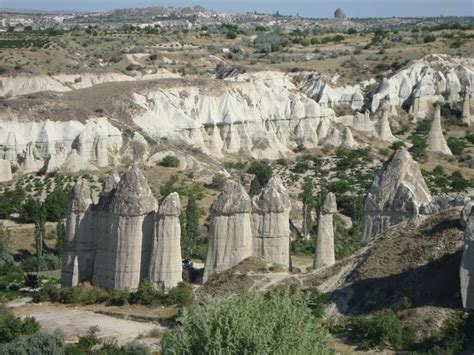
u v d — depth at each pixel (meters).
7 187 130.25
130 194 76.12
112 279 76.75
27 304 79.12
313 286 70.31
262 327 43.53
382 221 75.88
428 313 61.97
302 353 43.50
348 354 59.47
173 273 75.00
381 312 62.59
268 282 71.19
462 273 61.16
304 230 114.06
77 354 61.38
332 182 140.75
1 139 138.75
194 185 133.75
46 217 116.75
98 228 79.25
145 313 72.06
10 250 108.88
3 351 60.31
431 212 73.50
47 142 139.88
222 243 75.31
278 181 77.44
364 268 69.50
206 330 43.91
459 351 57.91
